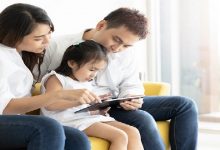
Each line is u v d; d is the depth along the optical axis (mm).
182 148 1990
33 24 1611
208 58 3238
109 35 1840
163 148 1825
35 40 1646
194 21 3232
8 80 1602
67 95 1513
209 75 3252
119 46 1854
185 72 3303
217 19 3174
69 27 2754
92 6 2906
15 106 1520
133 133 1724
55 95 1514
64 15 2711
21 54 1752
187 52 3279
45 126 1337
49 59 1932
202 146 2832
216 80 3244
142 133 1812
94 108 1696
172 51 3297
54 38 1993
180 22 3262
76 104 1683
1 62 1573
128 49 2064
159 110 2041
